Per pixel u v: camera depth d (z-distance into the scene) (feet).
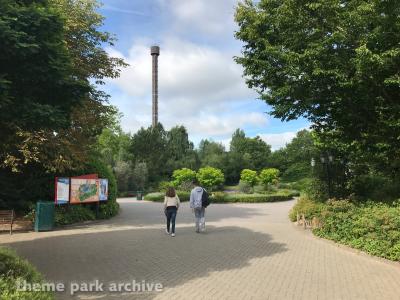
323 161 56.90
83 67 57.52
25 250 35.06
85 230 49.88
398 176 45.93
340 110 44.27
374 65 35.76
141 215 72.84
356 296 21.24
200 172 154.20
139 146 218.79
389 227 32.45
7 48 21.11
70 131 57.11
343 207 41.55
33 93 24.18
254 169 257.96
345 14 37.52
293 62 39.06
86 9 60.08
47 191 62.18
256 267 28.30
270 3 42.34
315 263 29.68
